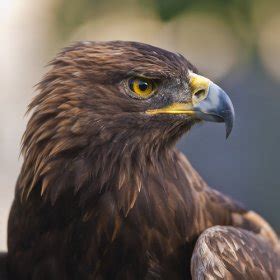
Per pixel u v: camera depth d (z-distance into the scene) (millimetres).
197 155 20312
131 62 9258
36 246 9547
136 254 9422
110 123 9250
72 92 9219
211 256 9242
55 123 9234
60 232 9406
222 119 9562
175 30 17719
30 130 9406
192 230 9656
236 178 20422
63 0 17000
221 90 9609
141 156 9406
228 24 16781
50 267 9539
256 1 16703
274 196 20594
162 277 9570
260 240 9961
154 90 9406
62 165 9250
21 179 9570
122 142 9312
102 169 9250
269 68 20406
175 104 9469
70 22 17000
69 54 9414
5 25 24656
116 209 9297
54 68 9445
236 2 16594
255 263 9508
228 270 9258
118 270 9461
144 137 9406
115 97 9258
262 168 20594
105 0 16922
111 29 17375
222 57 20078
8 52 24625
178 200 9539
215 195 10297
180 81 9492
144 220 9375
